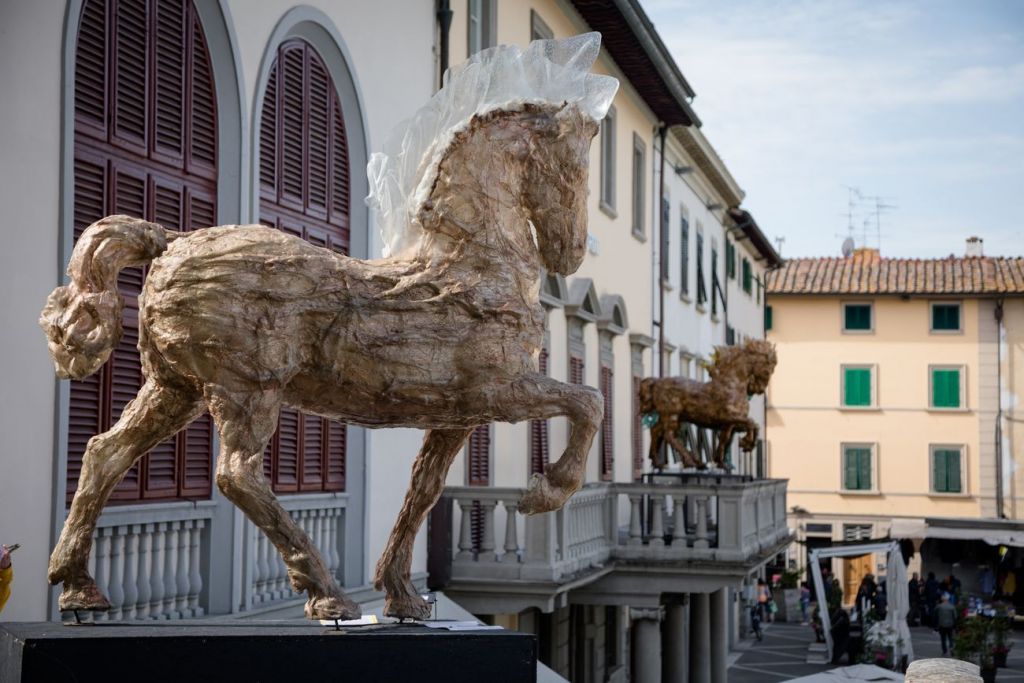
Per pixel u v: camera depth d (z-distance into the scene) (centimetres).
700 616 2292
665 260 2827
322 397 443
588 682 2192
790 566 5109
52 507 757
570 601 1780
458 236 454
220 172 980
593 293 2109
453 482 1513
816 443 5259
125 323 840
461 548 1412
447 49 1425
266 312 428
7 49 725
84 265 429
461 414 450
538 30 1898
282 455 1089
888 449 5212
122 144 852
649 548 1742
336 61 1181
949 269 5281
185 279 425
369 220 1226
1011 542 3966
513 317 453
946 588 4125
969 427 5153
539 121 470
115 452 455
